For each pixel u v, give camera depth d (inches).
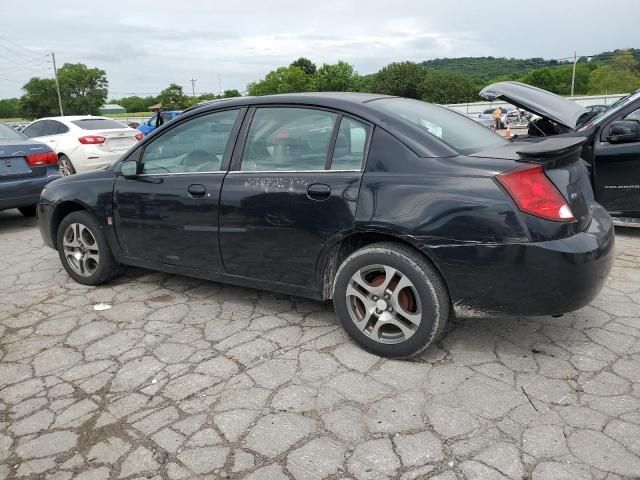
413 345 120.3
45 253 229.5
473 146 128.9
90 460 94.7
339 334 139.3
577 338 132.6
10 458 96.1
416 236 114.6
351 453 93.7
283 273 136.9
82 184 173.6
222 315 153.9
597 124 225.1
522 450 93.0
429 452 93.3
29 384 120.2
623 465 88.5
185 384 117.6
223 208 141.2
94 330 146.6
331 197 124.8
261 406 108.3
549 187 109.8
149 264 164.1
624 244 213.5
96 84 3769.7
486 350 128.2
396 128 123.1
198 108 153.6
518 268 108.2
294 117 136.6
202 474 90.0
